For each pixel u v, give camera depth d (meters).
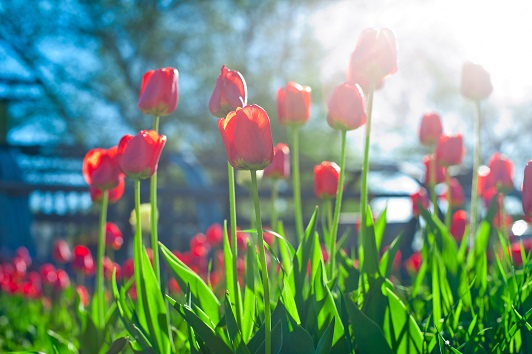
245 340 1.06
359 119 1.17
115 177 1.37
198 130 12.04
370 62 1.16
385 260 1.23
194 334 1.05
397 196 5.73
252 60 12.60
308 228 1.17
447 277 1.30
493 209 1.39
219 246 2.57
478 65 1.49
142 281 1.11
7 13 11.99
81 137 12.36
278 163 1.52
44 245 7.12
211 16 12.18
